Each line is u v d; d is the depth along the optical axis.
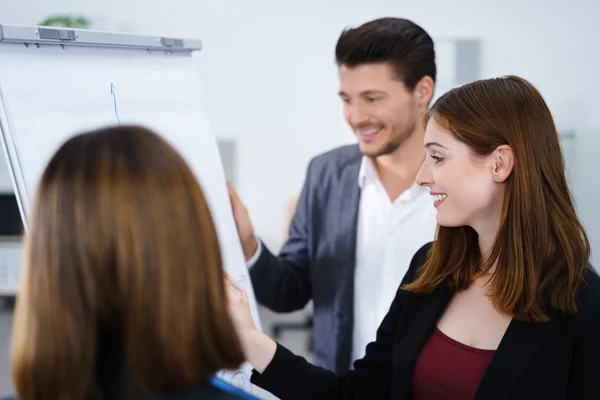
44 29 1.04
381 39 1.49
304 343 3.61
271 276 1.63
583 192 3.26
